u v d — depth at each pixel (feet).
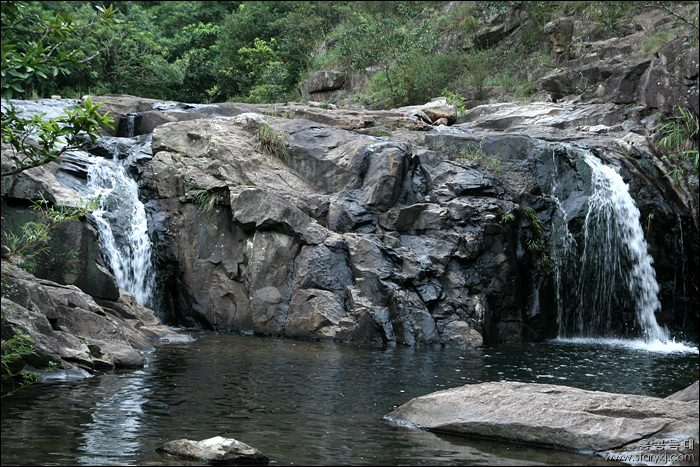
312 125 52.16
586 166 50.85
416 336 39.93
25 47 18.53
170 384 25.76
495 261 45.39
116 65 98.07
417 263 42.88
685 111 57.57
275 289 42.52
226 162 47.24
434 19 94.73
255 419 21.18
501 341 44.11
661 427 18.75
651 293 50.70
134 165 49.29
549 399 20.42
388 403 24.12
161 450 17.46
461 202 46.26
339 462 17.17
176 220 46.52
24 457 16.47
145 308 39.63
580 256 49.16
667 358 37.70
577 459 17.81
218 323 43.52
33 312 27.32
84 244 37.14
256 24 111.14
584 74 69.46
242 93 105.60
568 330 48.75
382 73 84.28
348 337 40.06
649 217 51.29
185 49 116.57
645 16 72.08
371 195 46.57
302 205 45.42
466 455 18.02
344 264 42.93
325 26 108.27
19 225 36.24
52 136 18.33
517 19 87.61
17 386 24.32
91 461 16.37
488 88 78.69
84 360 27.30
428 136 53.57
